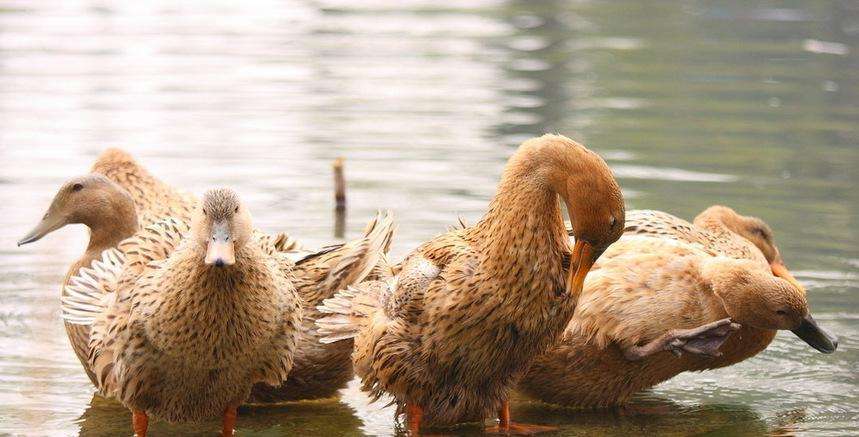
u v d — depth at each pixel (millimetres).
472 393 10820
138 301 9961
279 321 10180
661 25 34562
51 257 15578
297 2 38594
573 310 10562
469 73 27766
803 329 11727
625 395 12078
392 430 11320
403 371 10594
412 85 26188
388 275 11602
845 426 11383
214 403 10422
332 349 11938
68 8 35688
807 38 32219
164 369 10055
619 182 19078
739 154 20953
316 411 11953
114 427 11164
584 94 25828
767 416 11711
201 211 9625
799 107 24766
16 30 31922
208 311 9734
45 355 12914
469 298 10250
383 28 33969
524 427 11398
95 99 24109
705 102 25234
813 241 16375
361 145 20844
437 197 17828
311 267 12109
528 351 10672
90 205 12719
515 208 10172
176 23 34031
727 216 14305
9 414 11383
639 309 11539
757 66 28906
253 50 29984
